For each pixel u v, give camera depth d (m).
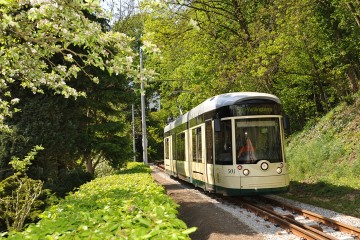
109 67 7.68
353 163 16.48
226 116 13.34
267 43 18.83
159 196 6.22
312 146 20.67
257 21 20.06
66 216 4.84
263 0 22.30
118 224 3.88
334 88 24.34
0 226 10.94
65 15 6.95
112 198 6.41
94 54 7.49
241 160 12.87
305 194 15.15
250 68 19.33
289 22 18.05
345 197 13.17
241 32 22.17
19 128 16.42
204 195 16.62
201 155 15.80
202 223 10.78
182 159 20.33
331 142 19.70
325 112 27.58
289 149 23.67
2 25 7.18
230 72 20.14
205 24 22.08
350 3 18.05
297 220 10.59
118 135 23.39
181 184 22.97
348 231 8.84
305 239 8.46
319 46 22.39
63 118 18.22
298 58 21.62
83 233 3.65
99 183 10.30
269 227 9.77
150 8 7.22
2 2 6.79
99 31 7.27
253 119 13.10
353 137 18.66
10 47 8.68
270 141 13.07
